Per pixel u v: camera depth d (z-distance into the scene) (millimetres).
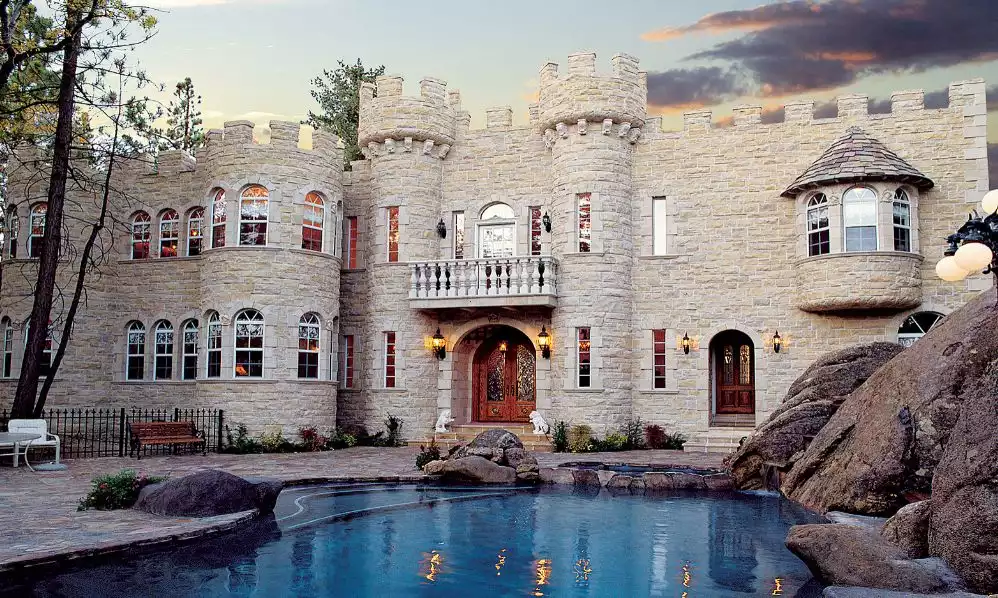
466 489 17891
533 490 17828
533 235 28906
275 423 26078
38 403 23688
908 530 9906
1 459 21375
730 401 27797
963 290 24562
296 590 9211
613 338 26812
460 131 29797
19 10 23266
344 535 12555
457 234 29672
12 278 28453
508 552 11492
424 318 29000
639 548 11805
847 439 14898
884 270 24141
